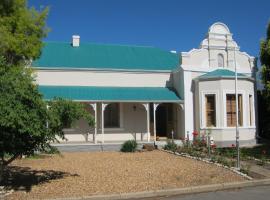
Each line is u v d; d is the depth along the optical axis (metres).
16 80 11.81
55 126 12.10
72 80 27.20
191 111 26.88
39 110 11.70
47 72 26.86
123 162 18.34
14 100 11.34
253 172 16.16
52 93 25.55
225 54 28.09
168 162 18.28
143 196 12.41
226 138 25.48
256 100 27.52
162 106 29.09
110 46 30.89
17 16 20.16
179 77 27.73
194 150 21.42
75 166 17.09
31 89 11.88
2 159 12.43
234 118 26.03
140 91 27.44
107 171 15.81
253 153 21.33
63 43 30.11
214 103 26.02
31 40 20.34
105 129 27.25
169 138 27.84
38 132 11.46
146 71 28.39
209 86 26.11
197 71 27.25
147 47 31.80
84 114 12.80
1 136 11.57
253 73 28.39
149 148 23.81
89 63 27.94
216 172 15.80
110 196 12.05
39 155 20.39
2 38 17.72
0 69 12.00
